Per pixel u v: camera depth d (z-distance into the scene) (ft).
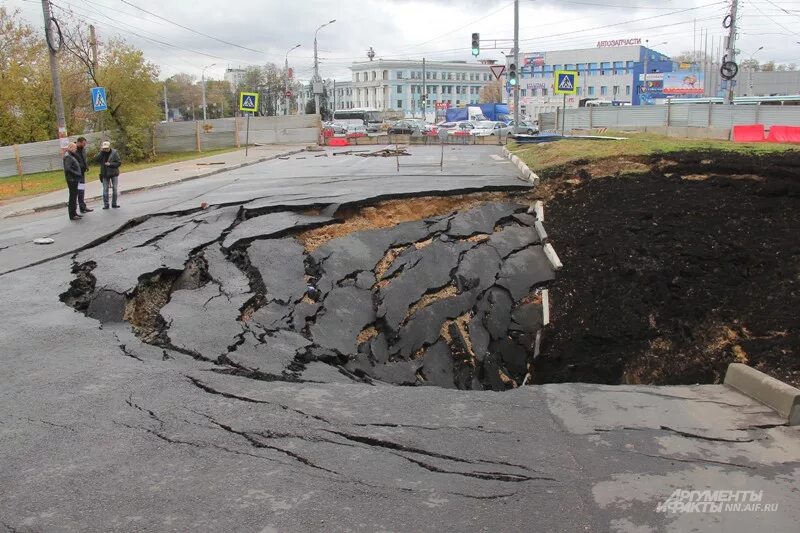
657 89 273.13
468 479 15.52
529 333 38.83
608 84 310.86
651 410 19.88
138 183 69.97
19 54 134.00
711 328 31.96
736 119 118.32
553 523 13.69
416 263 41.45
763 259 36.40
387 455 16.70
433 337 36.83
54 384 21.13
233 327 27.81
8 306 29.55
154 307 31.45
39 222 49.14
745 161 52.47
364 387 21.70
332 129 172.55
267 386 21.49
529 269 43.70
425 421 18.85
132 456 16.42
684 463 16.40
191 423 18.37
